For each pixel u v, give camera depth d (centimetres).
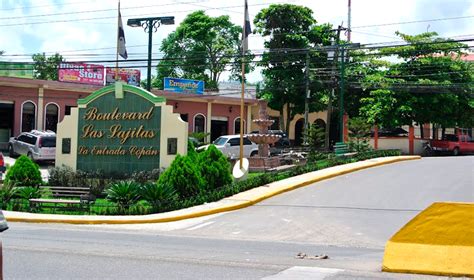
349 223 1734
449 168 3081
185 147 2503
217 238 1548
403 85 4584
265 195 2267
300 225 1731
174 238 1502
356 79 4803
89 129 2714
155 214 1956
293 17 5112
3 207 2084
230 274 926
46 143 3575
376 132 4772
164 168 2531
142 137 2597
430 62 4675
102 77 4775
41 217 1881
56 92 4391
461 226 973
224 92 5516
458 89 4600
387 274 961
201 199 2120
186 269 966
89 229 1684
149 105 2594
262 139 3067
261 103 3170
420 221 1003
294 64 5066
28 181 2409
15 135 4191
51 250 1156
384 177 2748
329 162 3200
